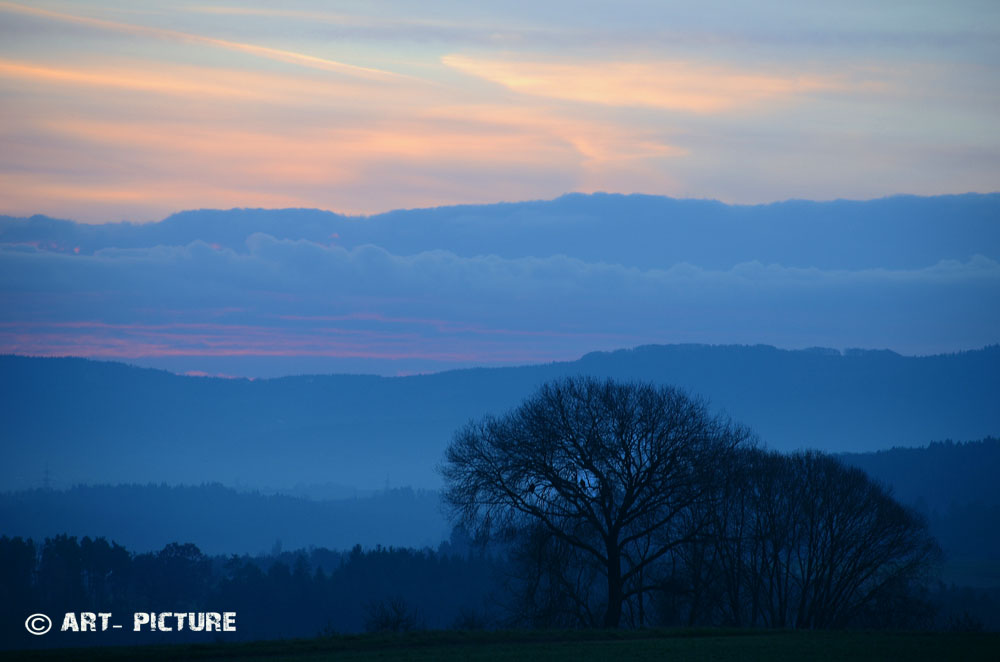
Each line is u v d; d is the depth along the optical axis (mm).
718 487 73375
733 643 53812
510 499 69562
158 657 48125
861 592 85875
